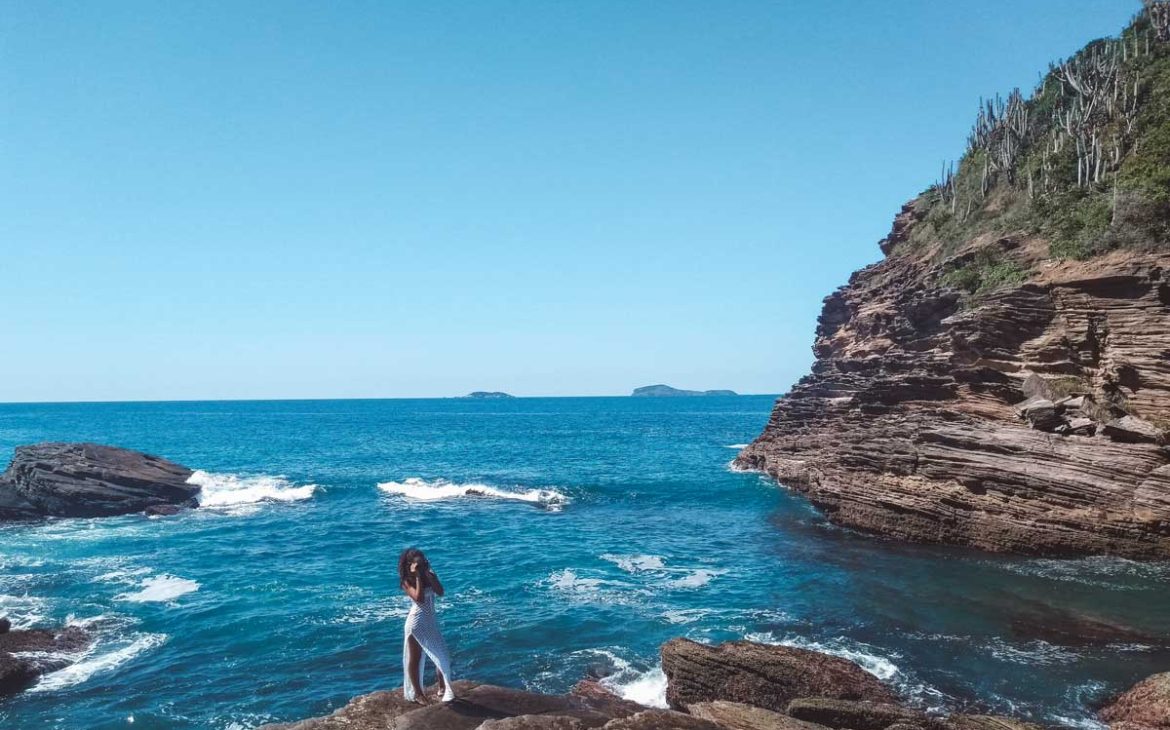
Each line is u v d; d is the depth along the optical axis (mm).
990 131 53312
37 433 97312
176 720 12281
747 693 12039
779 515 31500
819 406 44562
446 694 8797
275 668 14445
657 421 123688
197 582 20781
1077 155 37562
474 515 32062
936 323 36625
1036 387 26297
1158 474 20328
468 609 17938
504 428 105562
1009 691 12641
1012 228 36812
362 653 15195
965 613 16984
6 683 13555
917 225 53688
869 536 26000
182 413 188000
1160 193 27469
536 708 8797
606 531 28219
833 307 58688
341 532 28328
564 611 17703
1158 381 23406
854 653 14547
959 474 23859
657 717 8633
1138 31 46469
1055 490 21844
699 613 17484
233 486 40438
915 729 10320
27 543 27312
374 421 131625
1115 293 25172
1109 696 12312
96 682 13836
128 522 31797
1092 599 17578
